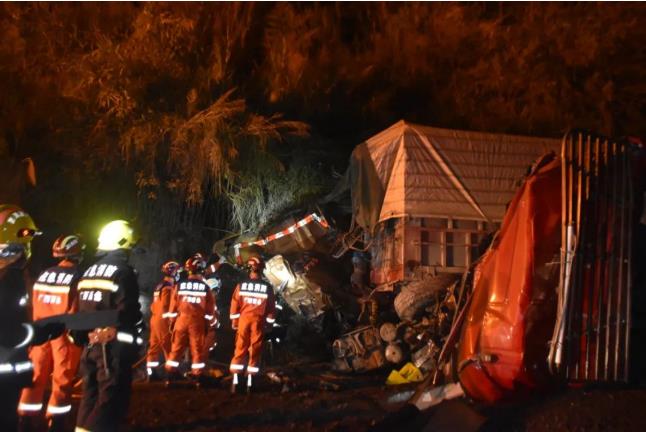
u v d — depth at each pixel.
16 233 5.81
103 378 6.12
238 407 8.41
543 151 12.04
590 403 6.30
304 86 15.95
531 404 6.53
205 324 9.73
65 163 13.68
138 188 14.10
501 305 6.65
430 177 11.47
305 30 16.97
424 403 7.29
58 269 7.05
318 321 12.48
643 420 5.91
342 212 14.37
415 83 17.58
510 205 6.90
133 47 14.46
